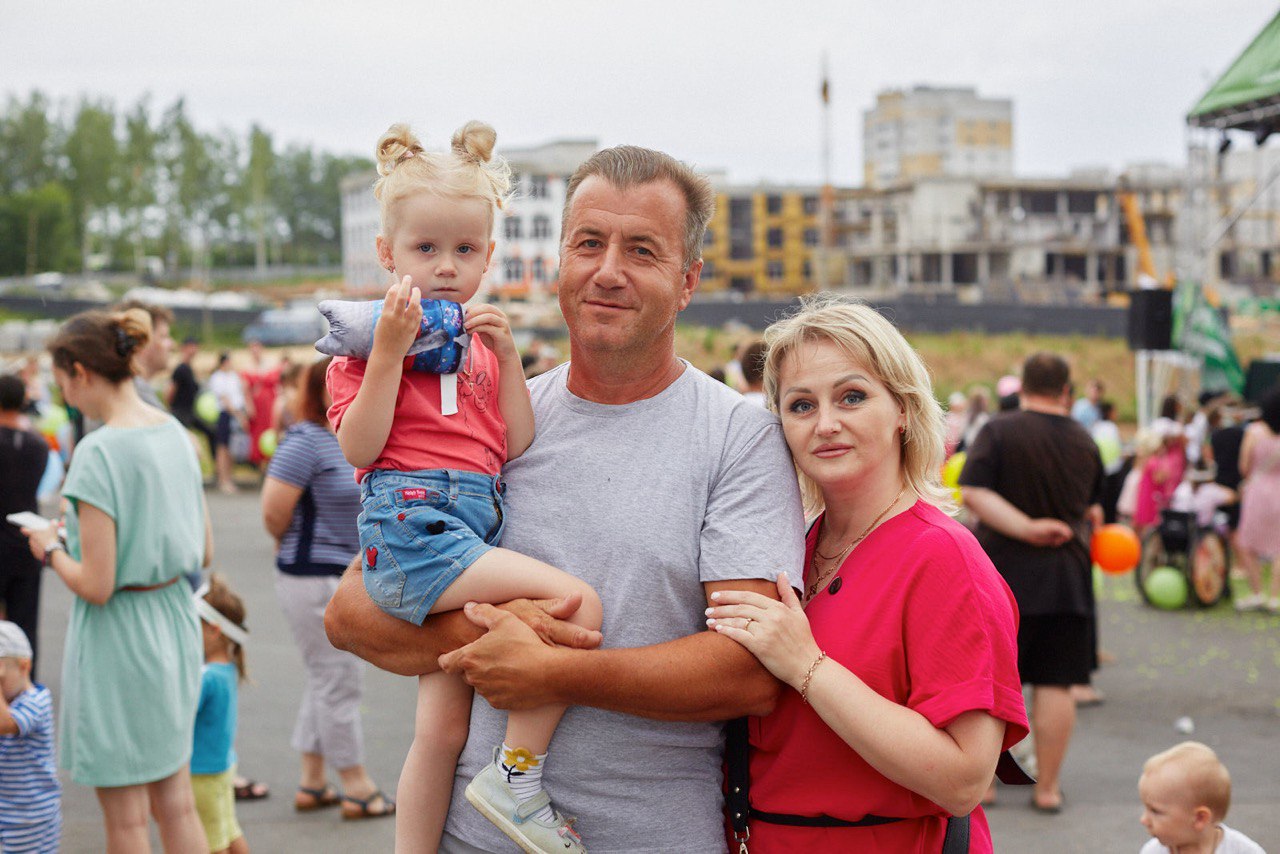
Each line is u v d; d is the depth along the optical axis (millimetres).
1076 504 5180
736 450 2273
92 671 3652
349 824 5113
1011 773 2367
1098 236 80875
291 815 5227
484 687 2105
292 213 129125
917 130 114812
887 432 2277
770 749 2262
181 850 3832
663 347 2297
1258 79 11492
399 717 6805
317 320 55062
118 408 3789
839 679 2107
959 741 2115
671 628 2211
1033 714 5363
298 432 5012
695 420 2307
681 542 2219
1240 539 10133
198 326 62031
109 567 3592
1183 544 10086
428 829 2324
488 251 2400
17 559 5777
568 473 2297
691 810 2236
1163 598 9969
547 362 10461
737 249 90688
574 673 2070
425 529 2205
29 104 94562
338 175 131625
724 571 2178
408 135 2412
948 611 2137
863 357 2262
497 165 2432
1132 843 4938
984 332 46688
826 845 2215
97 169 88000
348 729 5152
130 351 3789
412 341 2207
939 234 80750
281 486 4953
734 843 2303
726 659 2109
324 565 5059
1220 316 14945
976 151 116062
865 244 90000
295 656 8133
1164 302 14438
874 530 2309
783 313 2506
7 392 5820
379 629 2275
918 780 2084
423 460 2252
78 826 5004
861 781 2197
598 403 2344
